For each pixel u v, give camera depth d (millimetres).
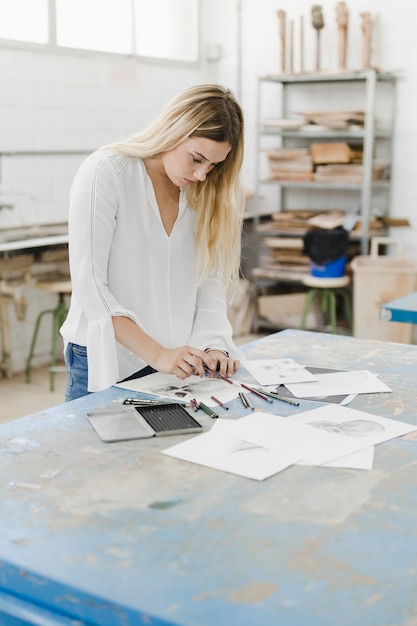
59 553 1091
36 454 1455
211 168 1980
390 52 5676
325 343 2365
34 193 5047
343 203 6078
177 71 6152
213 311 2223
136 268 2061
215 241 2168
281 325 6203
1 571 1072
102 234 1955
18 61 4812
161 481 1333
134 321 1961
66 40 5211
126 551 1096
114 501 1257
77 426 1608
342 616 940
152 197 2043
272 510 1226
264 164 6395
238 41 6289
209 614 944
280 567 1053
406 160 5766
